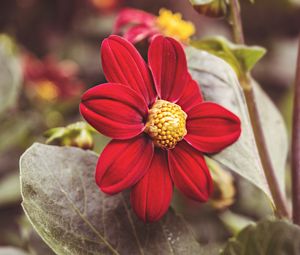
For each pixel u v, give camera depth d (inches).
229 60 16.3
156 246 14.6
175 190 21.1
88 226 14.1
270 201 14.4
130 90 13.7
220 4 15.8
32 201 13.6
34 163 14.0
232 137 14.5
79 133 16.0
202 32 34.4
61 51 33.6
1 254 19.6
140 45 18.2
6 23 32.4
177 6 34.2
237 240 13.4
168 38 14.2
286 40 37.3
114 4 34.1
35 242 19.2
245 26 36.8
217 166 17.5
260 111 17.5
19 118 26.3
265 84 37.0
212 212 22.2
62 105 28.4
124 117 13.6
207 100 15.2
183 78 14.4
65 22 33.8
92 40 34.4
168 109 14.1
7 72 23.4
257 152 14.9
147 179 13.9
